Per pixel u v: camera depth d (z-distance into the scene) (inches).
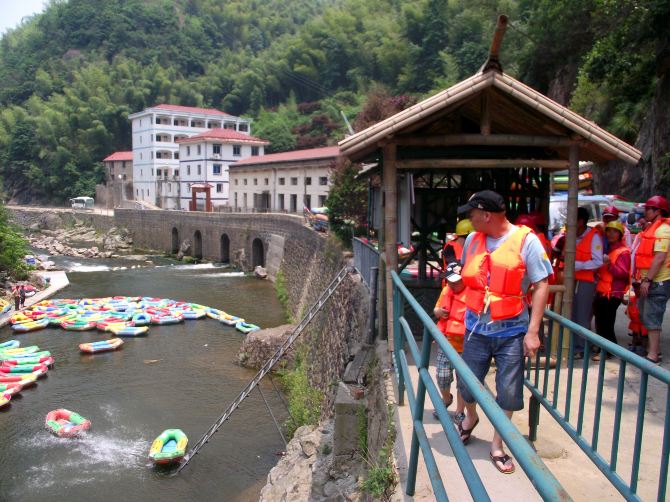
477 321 182.7
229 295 1349.7
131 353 907.4
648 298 285.4
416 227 376.5
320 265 1008.9
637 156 280.2
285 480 424.5
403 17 3339.1
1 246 1352.1
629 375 281.7
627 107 943.7
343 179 1000.2
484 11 2295.8
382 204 346.3
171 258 2052.2
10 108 4448.8
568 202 297.4
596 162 323.3
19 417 666.8
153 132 2977.4
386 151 298.2
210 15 5615.2
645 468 190.5
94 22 5167.3
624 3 732.0
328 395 551.2
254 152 2667.3
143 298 1278.3
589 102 1073.5
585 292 303.6
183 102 4335.6
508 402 179.3
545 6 1284.4
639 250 292.4
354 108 3302.2
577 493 177.2
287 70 4072.3
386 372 286.8
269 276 1551.4
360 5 4109.3
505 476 180.1
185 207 2689.5
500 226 177.8
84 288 1441.9
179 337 997.8
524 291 179.2
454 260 229.1
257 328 1023.0
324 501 303.6
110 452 587.8
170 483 530.6
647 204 289.0
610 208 338.6
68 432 613.9
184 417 665.6
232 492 514.3
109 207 3481.8
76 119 3939.5
